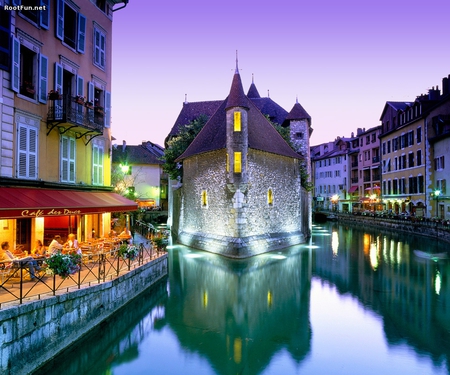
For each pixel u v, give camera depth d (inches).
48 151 567.8
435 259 933.2
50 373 345.1
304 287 669.9
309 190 1384.1
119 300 486.9
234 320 507.8
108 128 739.4
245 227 944.3
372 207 2124.8
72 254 418.6
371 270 807.7
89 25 677.3
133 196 1510.8
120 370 374.9
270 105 1654.8
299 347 428.1
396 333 465.7
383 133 1940.2
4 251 439.5
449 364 389.4
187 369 376.8
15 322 302.8
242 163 920.9
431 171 1438.2
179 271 780.0
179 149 1376.7
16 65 499.2
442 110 1406.3
